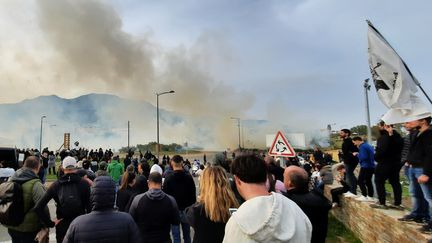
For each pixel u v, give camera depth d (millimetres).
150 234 4473
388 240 6219
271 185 5199
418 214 5656
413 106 5766
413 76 6066
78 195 5016
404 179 12461
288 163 12266
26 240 5148
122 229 3240
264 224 1862
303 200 3916
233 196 3432
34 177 5262
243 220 1904
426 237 4754
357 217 8242
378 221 6750
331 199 11055
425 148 5430
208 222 3344
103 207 3268
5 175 12531
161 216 4527
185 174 6695
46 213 4926
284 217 1955
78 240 3127
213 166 3576
